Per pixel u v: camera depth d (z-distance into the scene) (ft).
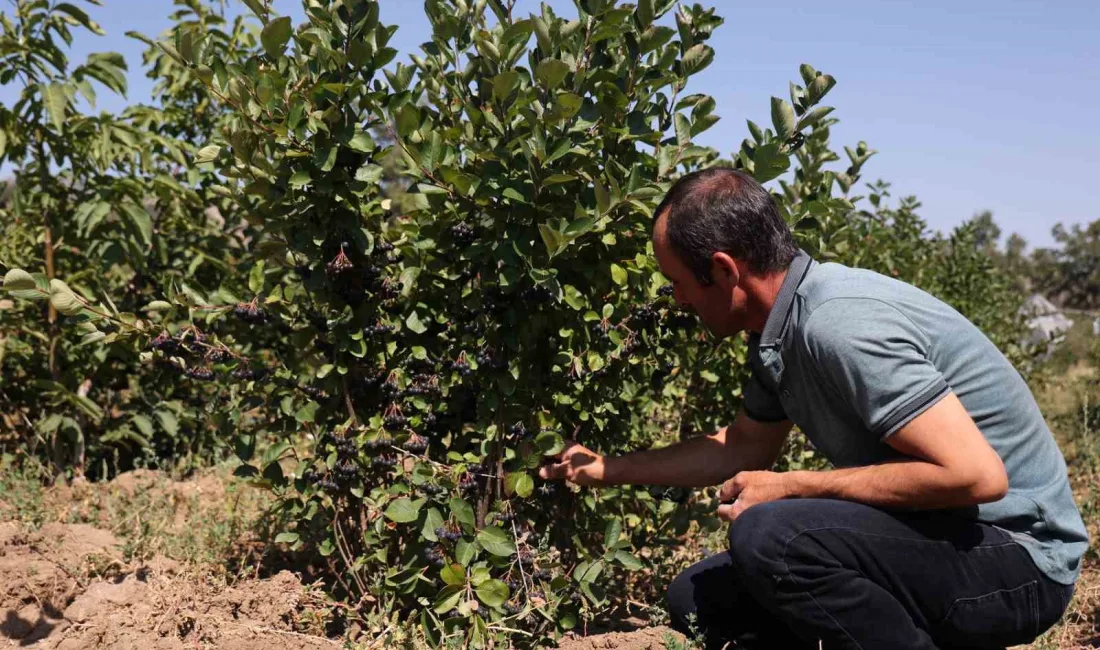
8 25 14.85
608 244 9.39
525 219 8.84
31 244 15.98
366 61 8.77
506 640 8.95
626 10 8.80
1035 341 33.68
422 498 9.10
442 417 9.88
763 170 9.16
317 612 9.76
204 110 18.56
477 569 8.89
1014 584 7.38
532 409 9.30
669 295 9.19
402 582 9.18
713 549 12.41
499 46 8.95
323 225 9.07
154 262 16.63
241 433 10.03
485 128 9.67
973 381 7.38
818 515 7.45
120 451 17.12
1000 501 7.45
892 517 7.42
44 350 15.69
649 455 9.23
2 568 9.87
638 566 9.43
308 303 10.18
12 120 14.70
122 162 15.84
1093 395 28.45
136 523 11.80
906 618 7.39
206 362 10.03
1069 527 7.52
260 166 8.88
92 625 9.37
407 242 9.43
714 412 12.80
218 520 12.60
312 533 10.16
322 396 9.57
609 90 8.97
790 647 8.66
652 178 9.52
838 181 11.55
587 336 9.53
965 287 25.12
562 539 10.16
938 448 6.84
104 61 15.40
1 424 15.83
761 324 8.05
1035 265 134.41
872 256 20.77
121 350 11.38
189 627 9.48
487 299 9.15
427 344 9.77
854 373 7.11
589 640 9.32
